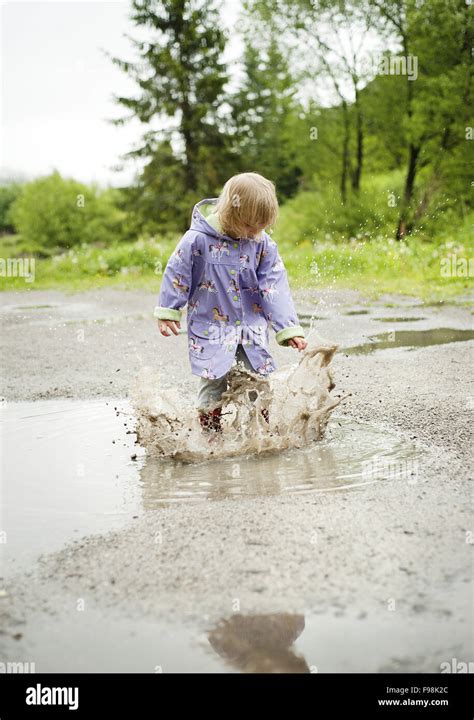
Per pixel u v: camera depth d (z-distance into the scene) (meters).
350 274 13.09
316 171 23.70
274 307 3.65
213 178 24.27
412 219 19.62
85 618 1.95
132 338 7.52
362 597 1.97
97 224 43.00
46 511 2.76
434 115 18.98
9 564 2.30
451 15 17.69
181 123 23.75
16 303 11.98
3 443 3.77
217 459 3.36
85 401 4.70
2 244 45.94
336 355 5.96
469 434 3.52
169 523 2.56
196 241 3.57
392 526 2.43
